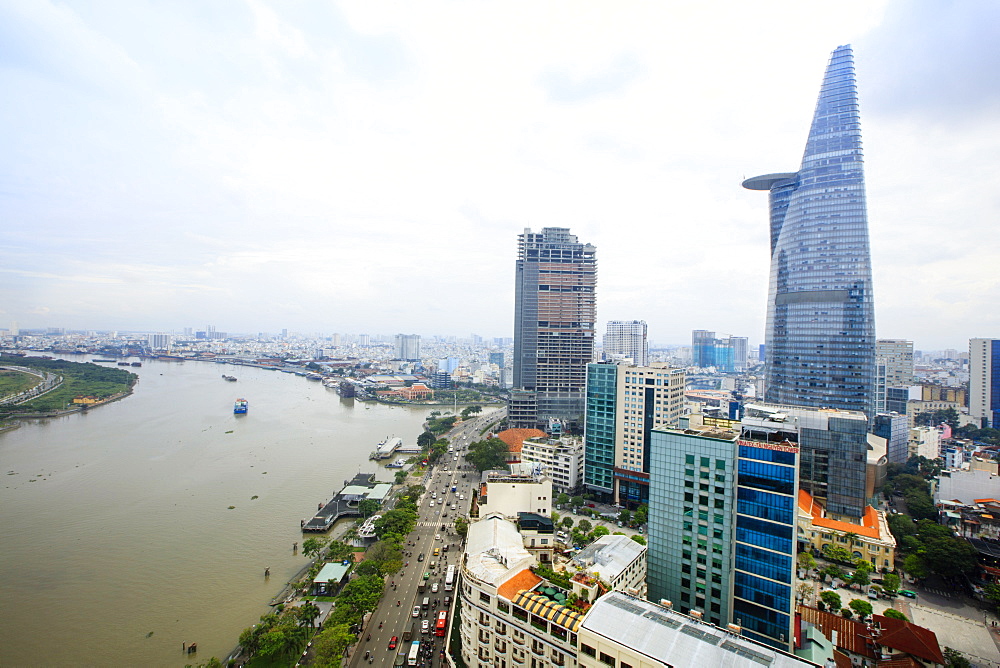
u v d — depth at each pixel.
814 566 194.50
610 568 161.88
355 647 144.50
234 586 180.12
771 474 125.88
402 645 145.88
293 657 140.62
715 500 134.00
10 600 169.50
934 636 139.88
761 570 127.12
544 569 149.88
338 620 144.38
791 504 123.00
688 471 138.38
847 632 148.00
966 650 150.12
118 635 151.75
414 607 165.25
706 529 135.50
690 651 98.75
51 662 139.62
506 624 126.75
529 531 194.75
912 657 138.38
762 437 142.38
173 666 138.50
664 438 142.62
